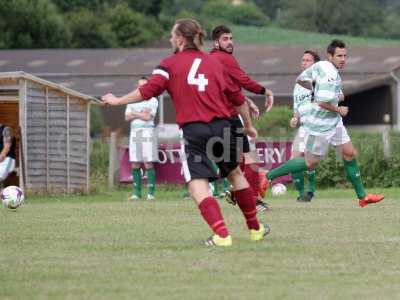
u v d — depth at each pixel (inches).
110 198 1940.2
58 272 850.8
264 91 1242.0
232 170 1015.0
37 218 1312.7
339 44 1428.4
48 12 6579.7
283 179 2160.4
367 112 4808.1
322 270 859.4
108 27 7308.1
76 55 5787.4
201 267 873.5
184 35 980.6
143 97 968.3
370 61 5344.5
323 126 1400.1
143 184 2218.3
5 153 1941.4
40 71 5462.6
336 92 1407.5
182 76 968.9
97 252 965.8
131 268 868.6
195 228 1179.9
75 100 2084.2
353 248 983.0
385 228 1167.6
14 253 962.7
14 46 6353.3
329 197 1830.7
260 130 3002.0
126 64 5585.6
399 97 4753.9
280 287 783.7
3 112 2096.5
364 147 2281.0
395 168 2265.0
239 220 1272.1
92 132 4421.8
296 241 1038.4
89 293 761.6
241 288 780.0
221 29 1289.4
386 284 796.0
